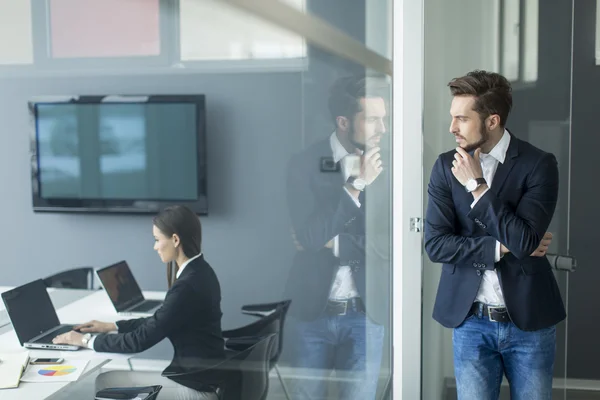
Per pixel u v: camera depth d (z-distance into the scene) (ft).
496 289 6.69
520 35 8.18
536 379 6.73
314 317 9.41
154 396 8.93
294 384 9.45
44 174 9.16
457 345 6.90
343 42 9.03
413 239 8.84
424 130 8.43
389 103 9.04
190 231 9.17
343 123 9.09
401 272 8.96
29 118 9.12
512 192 6.69
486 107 6.63
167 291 9.16
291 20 9.04
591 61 10.29
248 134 9.12
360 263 9.34
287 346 9.46
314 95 9.12
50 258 9.18
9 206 9.17
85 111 9.11
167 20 9.00
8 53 9.05
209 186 9.19
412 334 9.00
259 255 9.29
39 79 9.07
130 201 9.16
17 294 8.81
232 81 9.07
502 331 6.68
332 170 9.21
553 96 8.14
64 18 9.00
